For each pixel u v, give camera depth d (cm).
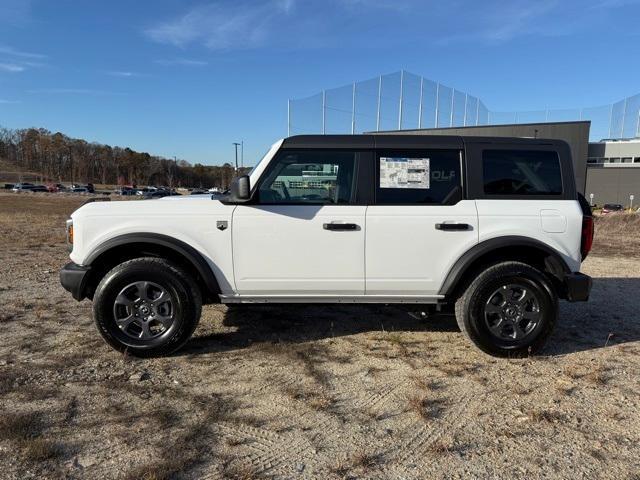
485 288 413
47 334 468
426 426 309
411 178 425
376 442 291
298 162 423
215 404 334
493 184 428
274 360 413
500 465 269
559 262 418
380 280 423
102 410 323
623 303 623
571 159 436
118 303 407
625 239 1370
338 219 416
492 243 414
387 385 368
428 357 426
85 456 271
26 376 373
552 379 381
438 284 424
